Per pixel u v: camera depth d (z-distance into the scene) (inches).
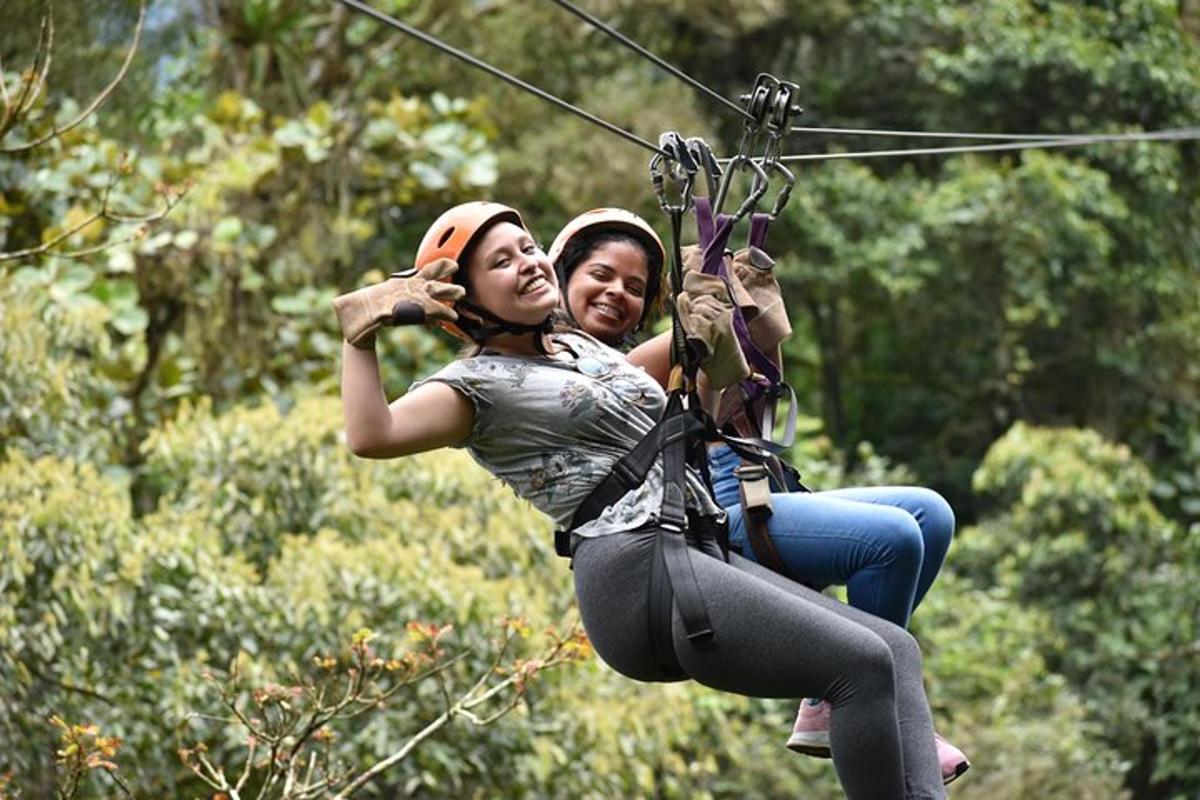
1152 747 684.7
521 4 762.8
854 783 173.5
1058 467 693.3
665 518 176.1
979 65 846.5
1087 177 828.6
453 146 598.5
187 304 535.2
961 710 597.0
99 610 386.0
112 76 540.7
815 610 175.0
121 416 474.9
